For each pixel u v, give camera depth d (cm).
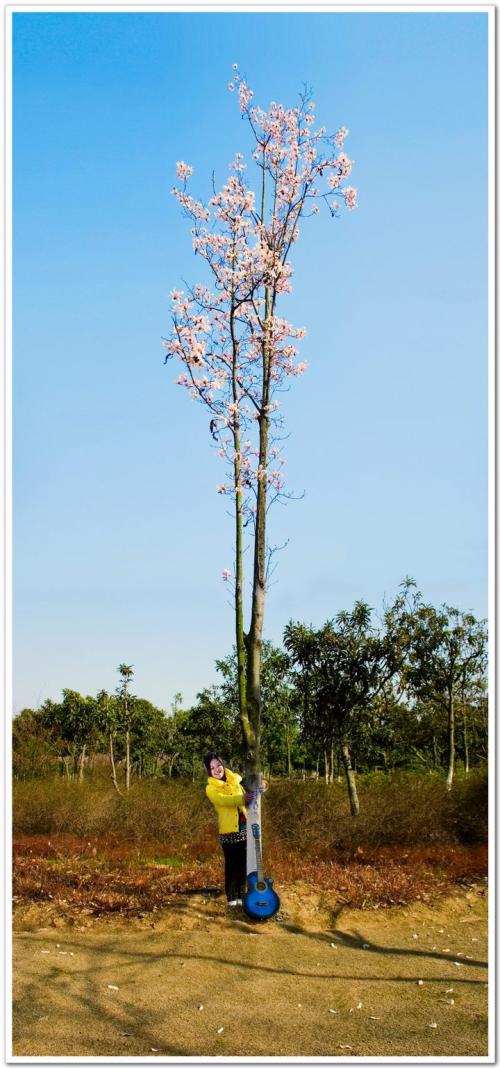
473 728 1944
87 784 1844
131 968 712
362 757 1455
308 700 1413
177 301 984
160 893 952
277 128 1049
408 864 1138
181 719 2653
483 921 908
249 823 888
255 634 951
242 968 722
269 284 1027
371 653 1383
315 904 930
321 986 680
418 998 655
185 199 1009
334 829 1247
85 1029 578
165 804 1405
